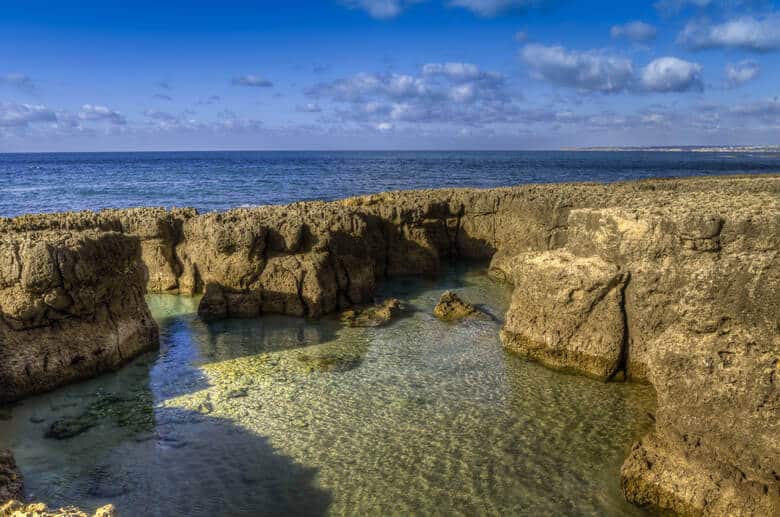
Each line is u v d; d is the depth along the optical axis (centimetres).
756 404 890
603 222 1492
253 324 2031
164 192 7050
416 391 1484
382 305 2206
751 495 894
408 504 1034
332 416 1354
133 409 1374
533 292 1642
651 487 1005
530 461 1165
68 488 1061
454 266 3009
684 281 1316
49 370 1444
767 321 934
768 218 1069
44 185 8431
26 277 1365
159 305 2245
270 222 2170
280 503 1036
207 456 1181
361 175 10525
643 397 1418
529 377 1559
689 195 1912
